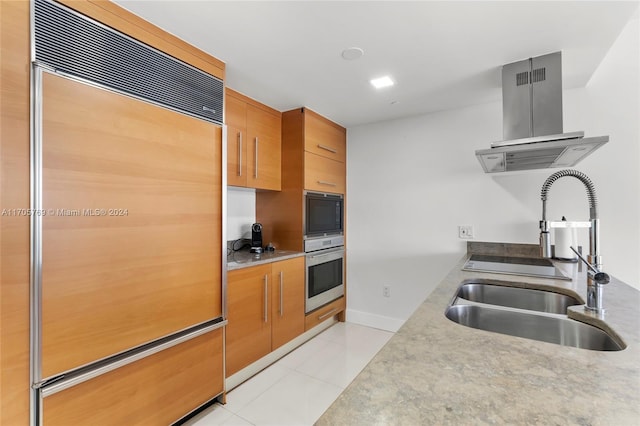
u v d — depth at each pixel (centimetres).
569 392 60
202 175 168
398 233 300
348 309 327
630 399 58
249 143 243
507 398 58
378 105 262
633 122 206
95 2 124
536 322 117
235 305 201
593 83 215
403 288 298
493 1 131
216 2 131
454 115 272
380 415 53
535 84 179
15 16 104
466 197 267
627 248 207
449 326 96
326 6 134
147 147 142
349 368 229
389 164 304
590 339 105
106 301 127
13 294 103
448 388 61
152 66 145
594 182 216
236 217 278
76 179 118
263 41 162
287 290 248
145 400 142
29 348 106
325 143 295
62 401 115
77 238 118
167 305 150
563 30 152
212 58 176
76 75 118
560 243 220
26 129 106
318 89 228
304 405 185
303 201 268
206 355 172
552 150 159
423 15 141
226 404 185
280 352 246
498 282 161
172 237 153
